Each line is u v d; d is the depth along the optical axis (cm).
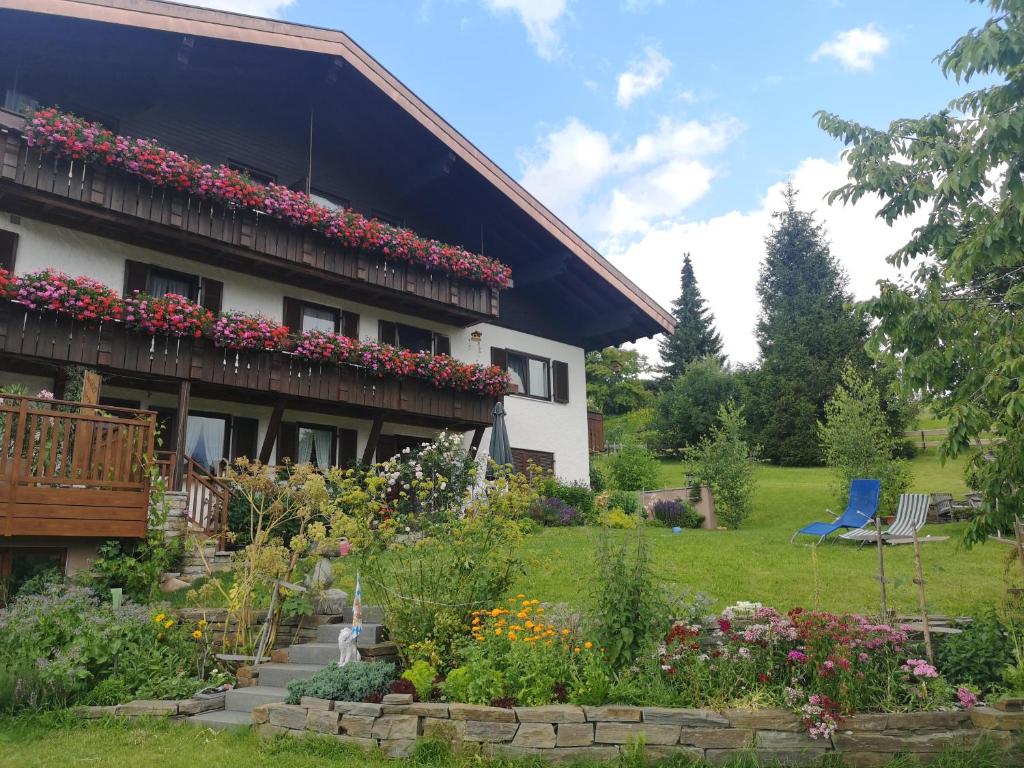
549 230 1891
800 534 1386
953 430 580
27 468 894
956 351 624
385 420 1781
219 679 741
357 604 703
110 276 1366
